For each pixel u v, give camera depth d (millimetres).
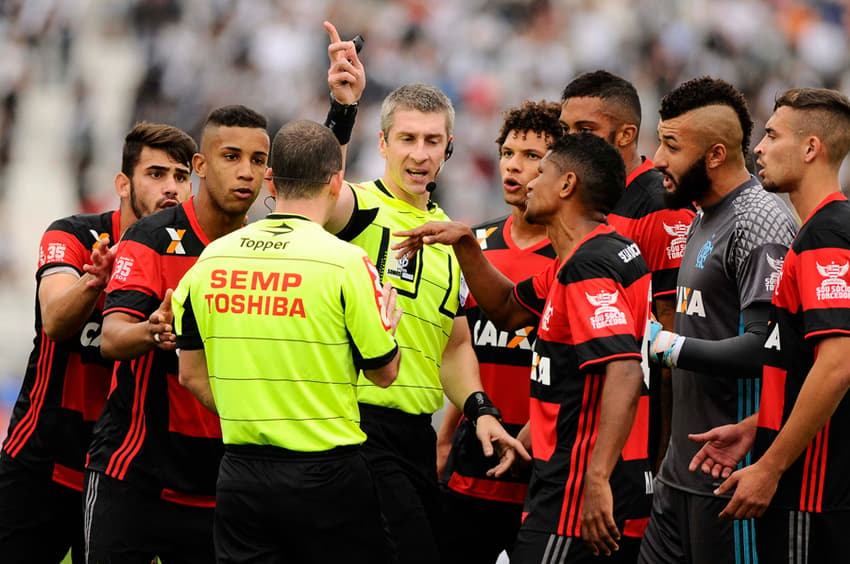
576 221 16250
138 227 17750
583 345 15383
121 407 17812
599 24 78250
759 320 16234
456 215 67625
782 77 78000
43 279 18875
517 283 19000
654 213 19156
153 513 17703
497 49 76812
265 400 14867
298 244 15031
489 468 19062
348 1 77750
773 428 15938
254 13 76938
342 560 15094
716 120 17141
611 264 15586
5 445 19469
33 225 66625
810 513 15719
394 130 18219
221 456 17844
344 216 17891
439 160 18344
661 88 76062
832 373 15039
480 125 72188
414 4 78250
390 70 74125
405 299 17859
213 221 17703
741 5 79000
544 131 18906
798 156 15938
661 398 19281
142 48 76875
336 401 15016
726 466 16422
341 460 15047
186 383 15758
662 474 17906
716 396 17000
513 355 19031
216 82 74500
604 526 15172
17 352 48844
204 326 15180
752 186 17234
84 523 18016
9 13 79500
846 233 15297
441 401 18469
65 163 71875
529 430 17891
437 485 18422
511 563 16250
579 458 15695
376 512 15383
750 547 16656
